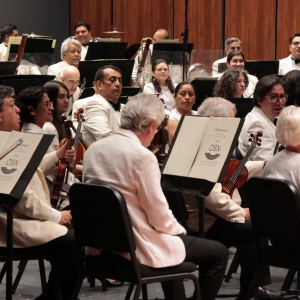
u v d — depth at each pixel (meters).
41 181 4.53
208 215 4.86
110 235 3.74
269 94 5.91
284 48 13.95
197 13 14.95
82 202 3.81
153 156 3.83
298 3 13.71
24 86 6.93
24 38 9.06
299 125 4.26
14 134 4.00
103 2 16.22
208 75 10.24
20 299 5.14
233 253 6.66
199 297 3.95
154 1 15.52
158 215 3.79
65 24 16.61
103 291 5.39
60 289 4.36
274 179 4.01
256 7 14.21
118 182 3.82
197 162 4.37
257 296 4.90
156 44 10.61
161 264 3.81
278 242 4.24
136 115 3.91
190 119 4.53
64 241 4.28
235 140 4.29
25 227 4.24
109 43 10.76
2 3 15.53
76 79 8.45
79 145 5.87
